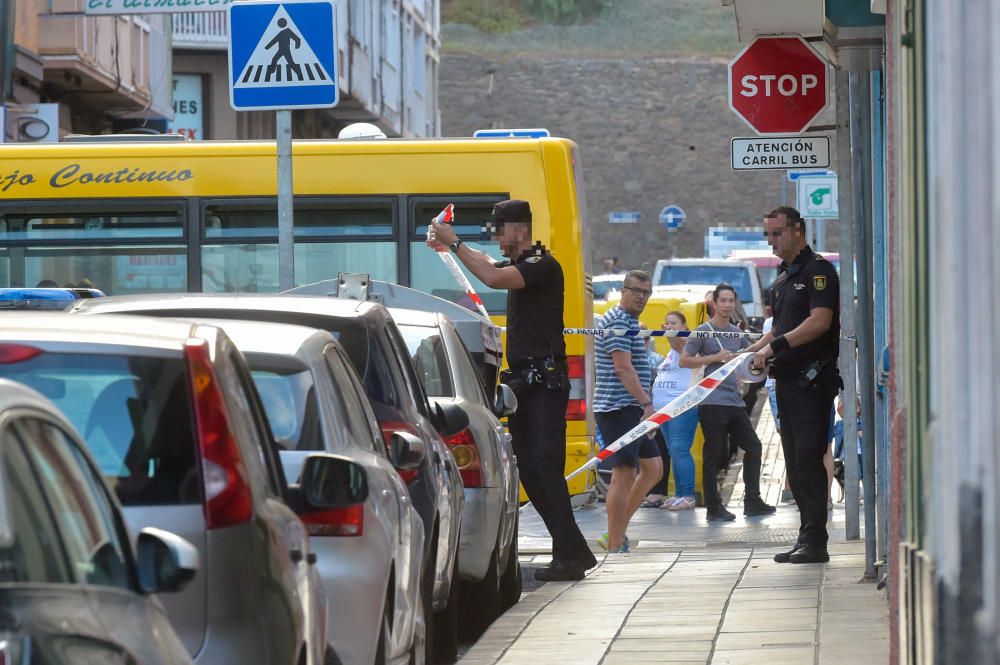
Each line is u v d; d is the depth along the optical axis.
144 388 15.08
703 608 30.12
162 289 51.31
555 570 35.78
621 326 44.56
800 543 36.50
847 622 27.52
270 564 14.88
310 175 50.97
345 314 24.61
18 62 76.81
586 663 25.14
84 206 51.41
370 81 132.25
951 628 11.36
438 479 25.58
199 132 115.12
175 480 14.70
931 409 12.38
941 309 11.79
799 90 45.94
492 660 25.86
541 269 34.94
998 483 10.63
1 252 51.62
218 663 14.25
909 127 14.44
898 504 18.11
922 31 13.19
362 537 18.59
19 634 9.47
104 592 11.09
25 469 10.48
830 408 35.66
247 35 35.06
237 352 16.81
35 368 15.20
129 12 64.19
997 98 10.59
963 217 11.24
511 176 50.81
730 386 53.34
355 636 18.30
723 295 53.94
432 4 173.62
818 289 35.06
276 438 19.23
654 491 57.84
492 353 40.34
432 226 34.41
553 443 35.41
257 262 50.97
